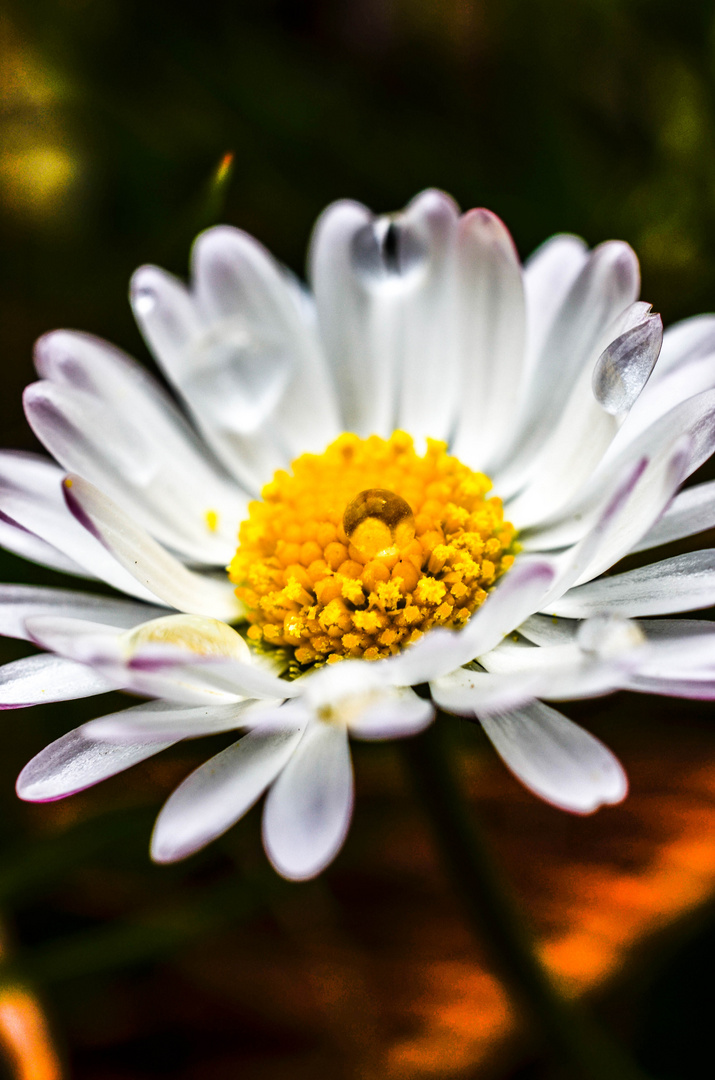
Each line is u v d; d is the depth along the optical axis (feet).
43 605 0.20
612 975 0.22
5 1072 0.21
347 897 0.24
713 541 0.23
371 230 0.23
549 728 0.19
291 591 0.21
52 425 0.21
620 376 0.20
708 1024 0.21
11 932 0.22
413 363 0.23
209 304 0.23
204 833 0.18
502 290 0.22
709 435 0.19
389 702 0.18
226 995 0.23
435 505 0.21
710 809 0.23
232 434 0.23
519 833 0.24
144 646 0.19
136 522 0.21
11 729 0.24
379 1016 0.23
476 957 0.23
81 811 0.24
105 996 0.23
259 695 0.19
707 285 0.26
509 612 0.19
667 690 0.19
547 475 0.21
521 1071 0.22
